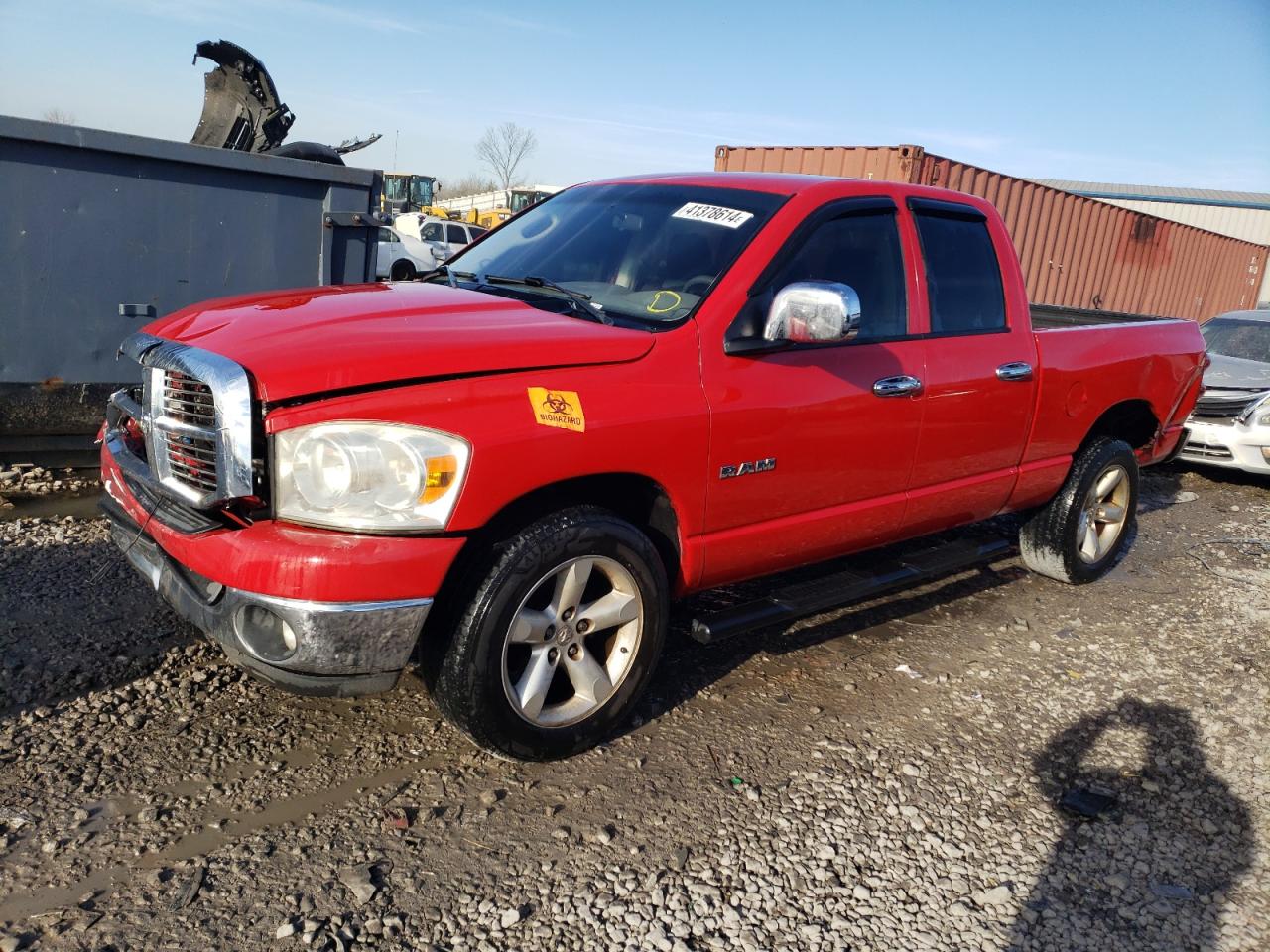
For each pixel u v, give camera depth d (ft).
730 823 9.83
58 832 8.80
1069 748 11.91
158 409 9.55
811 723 11.98
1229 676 14.29
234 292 20.27
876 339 12.74
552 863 9.00
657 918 8.40
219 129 29.30
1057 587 17.81
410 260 57.57
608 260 12.37
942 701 12.87
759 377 11.18
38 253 18.22
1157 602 17.42
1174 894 9.24
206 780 9.75
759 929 8.38
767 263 11.55
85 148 18.10
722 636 11.35
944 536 19.49
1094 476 16.90
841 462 12.25
